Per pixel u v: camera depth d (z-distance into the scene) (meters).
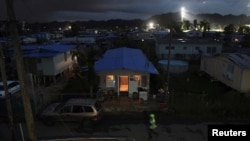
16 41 7.93
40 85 25.17
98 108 15.30
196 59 40.56
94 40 63.66
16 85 22.47
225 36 76.31
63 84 25.50
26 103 8.43
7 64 30.70
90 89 19.56
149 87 21.44
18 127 15.20
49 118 15.00
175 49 42.03
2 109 16.73
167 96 18.16
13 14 7.75
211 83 26.33
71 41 60.28
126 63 20.83
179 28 84.88
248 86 21.25
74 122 15.21
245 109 16.89
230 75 23.19
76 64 33.00
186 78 28.52
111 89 20.30
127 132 14.35
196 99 18.89
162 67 32.53
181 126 15.27
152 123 13.57
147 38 72.81
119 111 17.64
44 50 26.39
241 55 24.89
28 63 25.05
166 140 13.33
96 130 14.67
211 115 16.86
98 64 23.14
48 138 13.58
